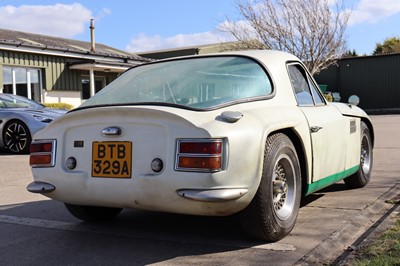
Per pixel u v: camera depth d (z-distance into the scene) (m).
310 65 22.33
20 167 7.68
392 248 3.15
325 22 21.97
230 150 2.98
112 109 3.24
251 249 3.34
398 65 28.78
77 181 3.37
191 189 2.96
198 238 3.68
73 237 3.83
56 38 24.70
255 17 22.42
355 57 29.88
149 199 3.12
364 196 4.97
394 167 6.77
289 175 3.60
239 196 3.01
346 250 3.33
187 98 3.60
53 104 16.77
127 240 3.70
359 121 5.11
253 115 3.29
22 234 3.95
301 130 3.72
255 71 3.84
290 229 3.55
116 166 3.23
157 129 3.14
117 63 20.16
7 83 17.14
